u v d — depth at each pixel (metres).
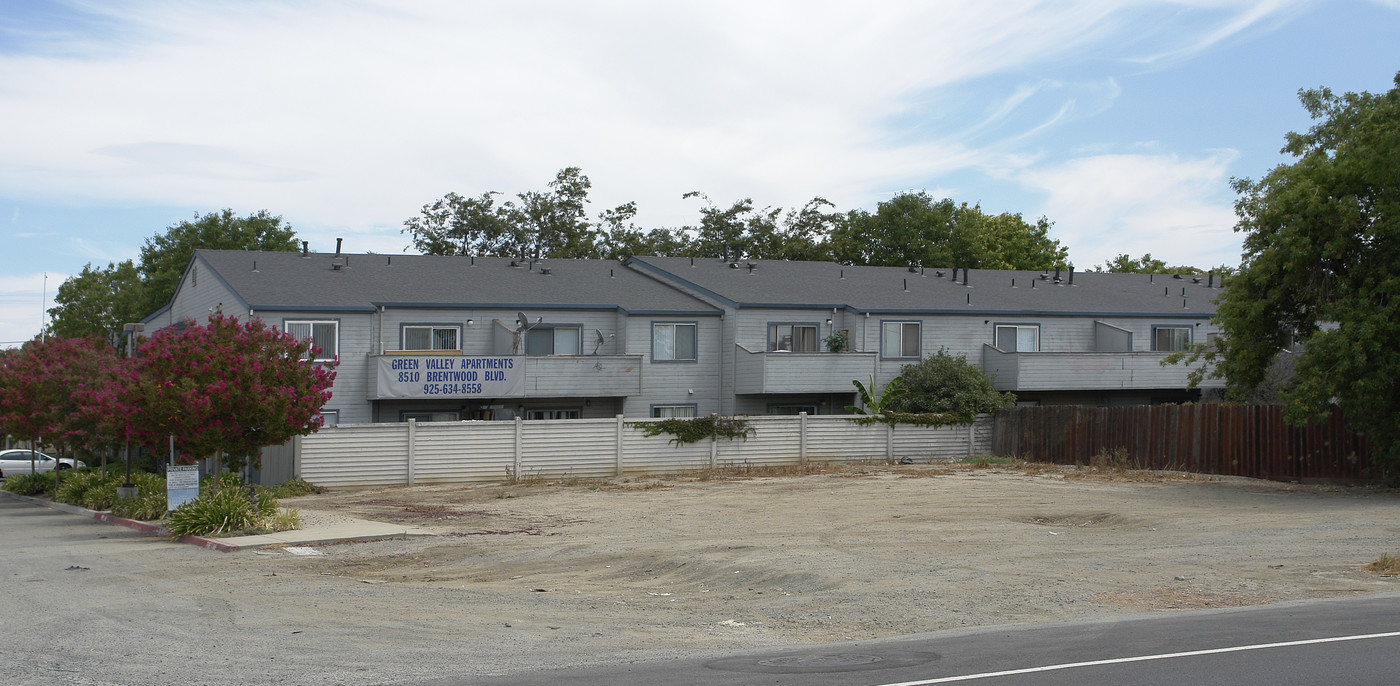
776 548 16.20
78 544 18.23
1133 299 43.41
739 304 36.84
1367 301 22.22
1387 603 10.99
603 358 34.69
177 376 20.03
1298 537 16.44
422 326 33.97
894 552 15.66
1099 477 28.50
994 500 23.16
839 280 41.97
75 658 8.89
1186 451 29.64
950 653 8.81
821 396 37.69
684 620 11.13
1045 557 14.98
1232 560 14.41
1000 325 39.94
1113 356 39.09
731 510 22.05
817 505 22.78
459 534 18.53
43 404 27.69
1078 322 40.97
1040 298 42.09
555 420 30.61
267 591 12.91
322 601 12.16
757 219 61.69
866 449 34.44
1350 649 8.45
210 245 56.00
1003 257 72.88
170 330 21.16
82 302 54.69
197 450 19.97
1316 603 11.20
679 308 36.91
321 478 27.75
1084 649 8.78
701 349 37.22
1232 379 25.70
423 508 22.94
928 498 23.83
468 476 29.44
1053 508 21.42
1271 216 23.58
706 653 9.27
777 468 32.19
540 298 35.88
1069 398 39.94
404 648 9.48
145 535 19.77
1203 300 44.00
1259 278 23.88
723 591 13.19
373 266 37.41
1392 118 22.69
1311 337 23.33
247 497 20.25
